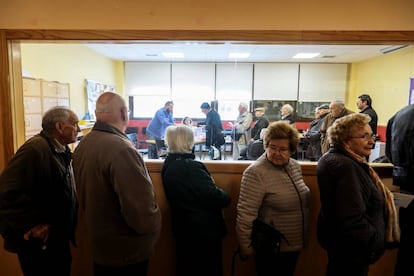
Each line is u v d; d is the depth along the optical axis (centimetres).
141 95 541
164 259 189
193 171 143
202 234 142
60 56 418
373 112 305
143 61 554
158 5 166
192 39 167
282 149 137
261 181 137
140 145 307
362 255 123
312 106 561
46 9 166
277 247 135
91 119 496
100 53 521
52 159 138
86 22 167
